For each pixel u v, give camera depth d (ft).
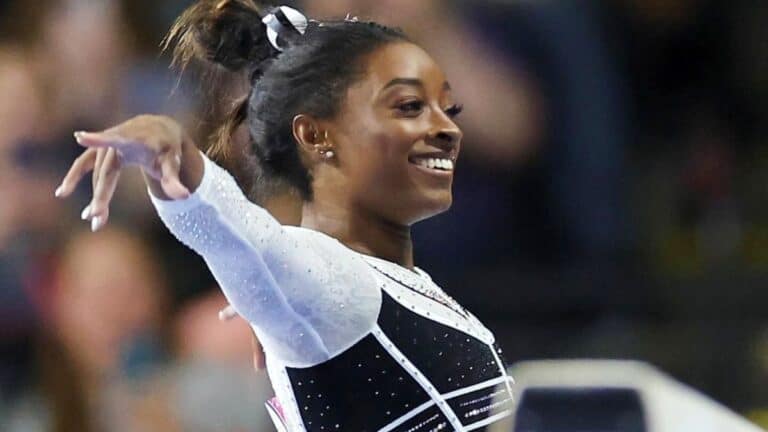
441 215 61.77
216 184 24.99
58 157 64.03
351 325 27.86
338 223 30.01
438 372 29.04
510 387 30.45
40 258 58.54
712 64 75.46
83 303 55.67
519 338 60.39
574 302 61.52
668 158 72.59
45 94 65.10
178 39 36.73
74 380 53.93
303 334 27.40
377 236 30.01
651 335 60.44
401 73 29.99
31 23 67.72
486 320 61.26
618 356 59.52
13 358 57.11
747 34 75.82
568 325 61.16
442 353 29.25
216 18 32.22
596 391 17.72
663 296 62.28
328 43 30.68
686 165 71.67
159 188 24.76
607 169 65.36
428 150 29.68
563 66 64.85
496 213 62.75
